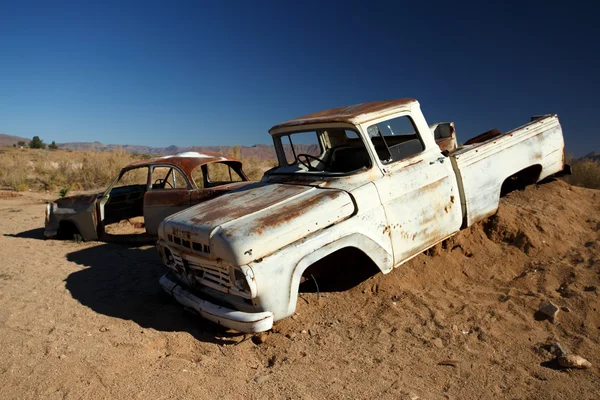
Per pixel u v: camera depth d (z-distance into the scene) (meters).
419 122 5.03
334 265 4.87
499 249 5.19
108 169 17.55
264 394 3.23
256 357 3.83
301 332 4.15
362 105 5.27
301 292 4.90
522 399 3.06
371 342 3.89
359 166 5.73
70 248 7.40
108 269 6.19
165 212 7.04
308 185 4.73
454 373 3.40
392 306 4.39
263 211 4.16
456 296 4.54
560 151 6.12
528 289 4.52
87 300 5.01
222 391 3.26
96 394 3.17
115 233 8.08
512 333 3.85
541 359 3.50
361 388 3.26
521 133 5.69
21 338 4.00
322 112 5.51
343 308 4.51
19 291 5.27
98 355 3.70
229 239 3.75
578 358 3.36
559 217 5.64
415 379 3.35
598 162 9.52
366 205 4.32
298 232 3.93
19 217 10.66
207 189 6.75
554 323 3.93
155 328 4.29
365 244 4.25
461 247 5.23
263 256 3.76
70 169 18.94
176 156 7.41
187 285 4.58
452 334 3.90
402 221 4.54
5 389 3.23
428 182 4.77
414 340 3.87
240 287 3.74
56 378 3.35
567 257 4.97
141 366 3.57
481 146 5.29
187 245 4.29
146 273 6.00
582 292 4.27
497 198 5.38
